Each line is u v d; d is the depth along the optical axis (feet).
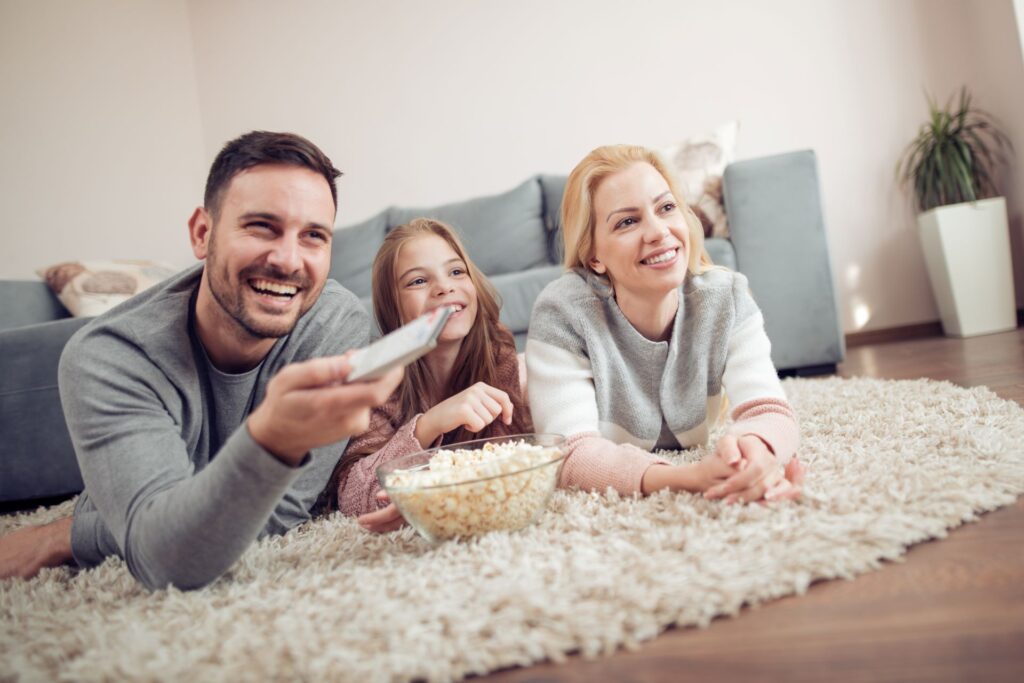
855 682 1.56
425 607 2.07
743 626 1.89
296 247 2.82
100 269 8.57
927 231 9.82
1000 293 9.31
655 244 3.64
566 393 3.77
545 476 2.78
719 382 4.01
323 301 3.61
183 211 11.85
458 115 12.08
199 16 12.73
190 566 2.40
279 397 2.10
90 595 2.82
